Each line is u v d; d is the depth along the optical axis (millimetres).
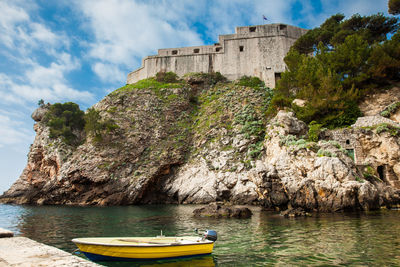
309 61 40656
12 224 19891
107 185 40500
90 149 44031
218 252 10922
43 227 18422
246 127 43750
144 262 9664
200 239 11336
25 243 8070
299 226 16359
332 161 23516
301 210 21656
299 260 9531
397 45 35125
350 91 33719
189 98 55531
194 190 38500
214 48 63031
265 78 57750
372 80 35812
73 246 12602
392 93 33500
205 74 59375
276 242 12359
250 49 60938
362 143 28844
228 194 35844
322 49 42062
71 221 21359
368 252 10234
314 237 13117
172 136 47719
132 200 39156
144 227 17906
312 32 51344
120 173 41719
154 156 43875
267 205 27281
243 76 58438
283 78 43406
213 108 51938
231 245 12039
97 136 45094
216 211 22812
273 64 58625
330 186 22734
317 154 25094
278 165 27547
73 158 43656
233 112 49156
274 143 32500
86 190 41531
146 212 27781
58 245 12828
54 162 45969
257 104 49594
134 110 51031
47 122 53094
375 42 38250
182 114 51969
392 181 26656
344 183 22516
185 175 41250
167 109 51812
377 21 43844
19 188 48750
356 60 35938
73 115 53594
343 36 44406
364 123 30141
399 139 27078
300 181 24766
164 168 43094
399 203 24469
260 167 29047
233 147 41938
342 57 37562
